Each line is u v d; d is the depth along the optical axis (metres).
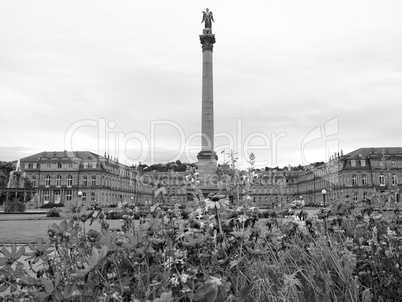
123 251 3.61
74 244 3.39
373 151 89.19
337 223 5.80
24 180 82.19
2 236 18.06
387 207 6.59
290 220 5.23
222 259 3.27
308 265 4.29
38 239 3.15
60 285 3.06
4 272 2.88
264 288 3.53
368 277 4.02
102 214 4.25
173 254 3.16
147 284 2.93
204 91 40.94
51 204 90.06
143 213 4.37
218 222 3.63
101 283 2.80
